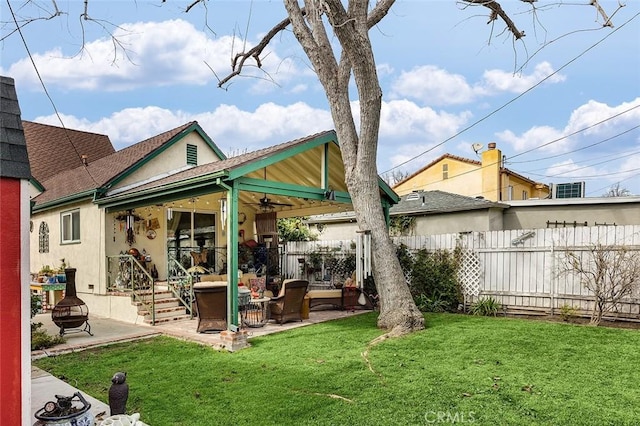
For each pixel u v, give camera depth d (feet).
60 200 41.55
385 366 19.74
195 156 48.91
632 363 19.43
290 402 15.71
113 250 37.96
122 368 20.88
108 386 18.33
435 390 16.47
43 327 31.24
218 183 26.14
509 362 19.94
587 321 30.01
